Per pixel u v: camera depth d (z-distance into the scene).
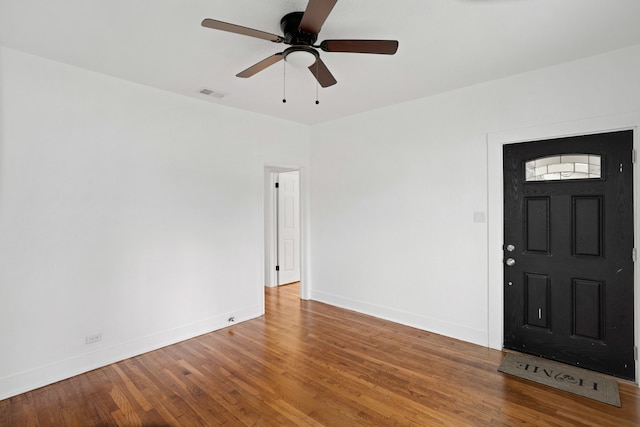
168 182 3.32
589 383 2.53
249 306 4.04
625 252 2.57
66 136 2.69
